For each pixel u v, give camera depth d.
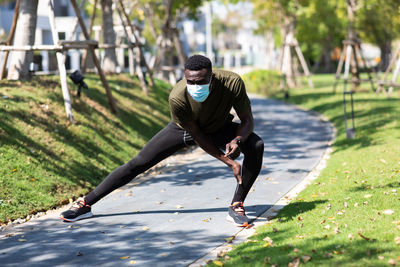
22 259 6.52
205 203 9.10
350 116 19.78
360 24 32.44
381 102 23.17
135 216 8.43
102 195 8.28
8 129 10.68
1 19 36.41
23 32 14.41
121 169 8.14
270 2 41.75
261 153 7.48
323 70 73.25
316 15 50.66
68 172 10.55
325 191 9.21
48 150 10.91
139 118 16.58
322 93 31.50
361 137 14.70
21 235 7.53
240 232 7.39
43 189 9.45
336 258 5.62
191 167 12.50
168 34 31.61
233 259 6.06
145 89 19.61
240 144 7.52
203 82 6.45
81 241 7.20
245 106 7.12
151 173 11.98
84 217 8.35
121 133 14.40
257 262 5.79
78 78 14.43
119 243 7.07
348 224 6.87
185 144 7.75
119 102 16.69
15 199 8.73
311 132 17.66
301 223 7.22
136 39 20.39
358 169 10.69
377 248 5.79
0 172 9.23
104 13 21.30
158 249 6.77
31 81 14.48
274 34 66.25
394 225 6.60
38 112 12.29
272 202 8.98
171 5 28.70
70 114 12.91
